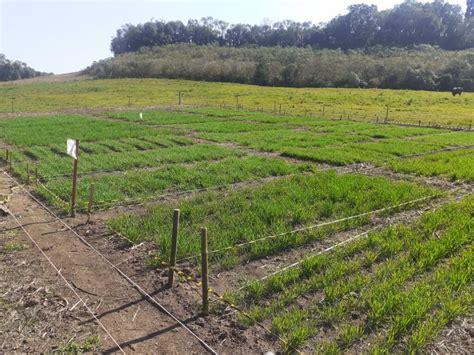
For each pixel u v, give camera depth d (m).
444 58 100.88
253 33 185.50
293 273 8.56
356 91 79.12
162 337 6.83
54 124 33.50
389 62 99.62
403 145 25.70
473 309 7.56
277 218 11.85
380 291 7.84
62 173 17.33
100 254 9.77
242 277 8.76
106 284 8.47
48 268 9.08
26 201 13.82
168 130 30.67
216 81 106.50
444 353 6.39
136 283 8.52
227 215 12.02
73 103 59.00
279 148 24.14
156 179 16.17
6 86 97.31
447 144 26.44
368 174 18.59
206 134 29.64
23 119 37.09
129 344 6.63
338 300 7.71
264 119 39.75
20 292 8.03
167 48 158.12
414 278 8.66
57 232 11.14
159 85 92.25
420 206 13.76
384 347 6.36
